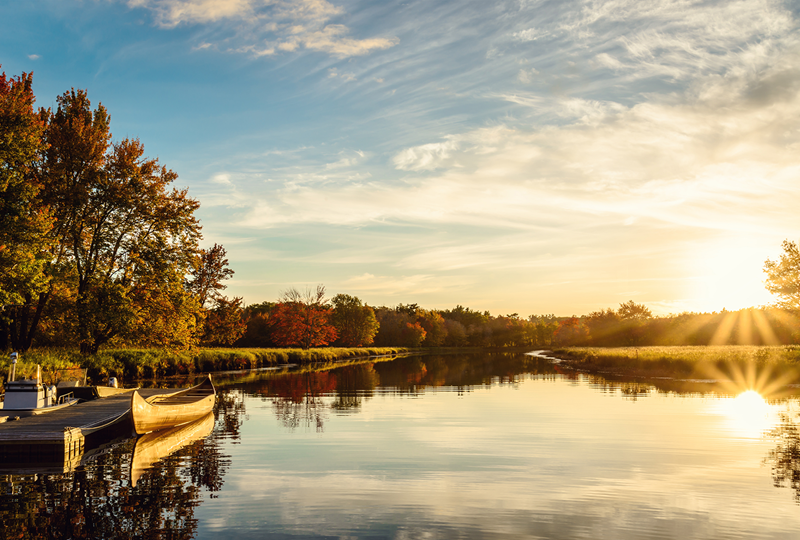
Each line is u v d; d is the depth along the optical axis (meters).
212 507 8.95
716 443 13.98
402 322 152.12
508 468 11.49
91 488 9.97
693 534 7.83
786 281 41.62
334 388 29.89
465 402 22.95
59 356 30.11
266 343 94.75
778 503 9.18
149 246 35.25
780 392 26.00
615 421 17.48
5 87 27.66
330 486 10.15
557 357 81.38
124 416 15.91
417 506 9.02
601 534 7.82
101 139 34.12
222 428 16.53
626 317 115.94
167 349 37.69
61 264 30.89
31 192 25.69
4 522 8.21
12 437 11.91
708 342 83.44
